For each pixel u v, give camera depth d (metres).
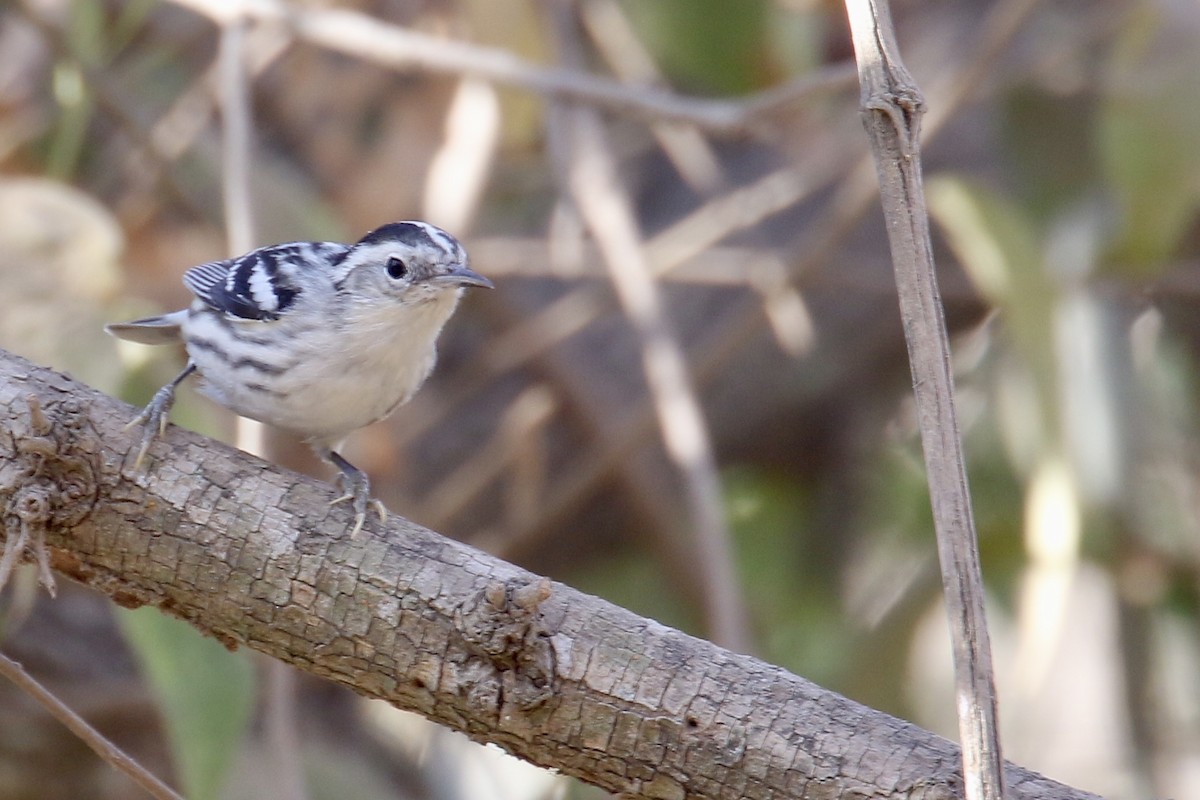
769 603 12.87
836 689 11.59
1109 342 11.21
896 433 12.75
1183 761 11.52
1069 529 9.55
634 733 5.12
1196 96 10.03
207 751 7.30
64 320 8.73
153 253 11.58
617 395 12.70
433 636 5.23
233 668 7.38
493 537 12.15
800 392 12.91
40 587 9.32
